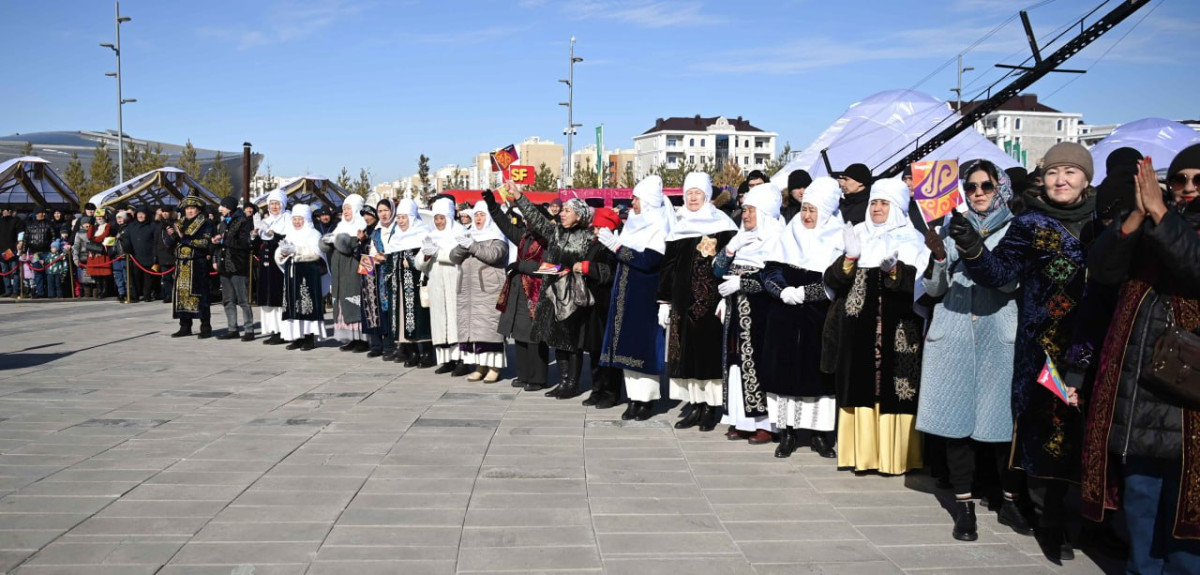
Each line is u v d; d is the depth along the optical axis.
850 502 5.18
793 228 6.15
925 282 4.93
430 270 9.53
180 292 12.68
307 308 11.41
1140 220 3.50
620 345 7.38
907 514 4.96
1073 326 4.19
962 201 4.99
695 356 6.87
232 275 12.42
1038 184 5.07
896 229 5.50
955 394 4.70
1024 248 4.37
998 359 4.66
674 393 7.25
